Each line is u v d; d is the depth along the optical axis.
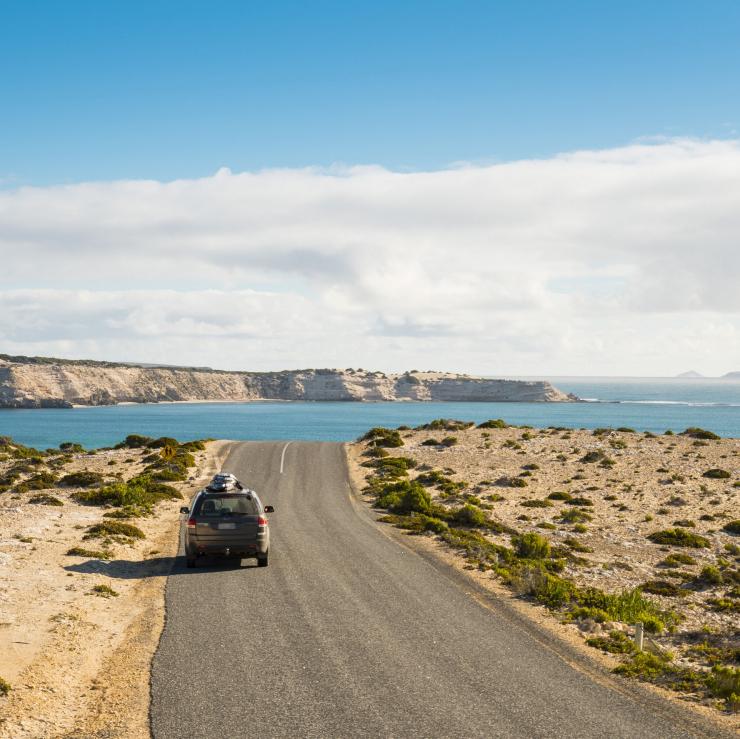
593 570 25.02
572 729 8.89
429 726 8.79
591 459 53.41
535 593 17.39
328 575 18.38
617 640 13.78
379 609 14.96
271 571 18.73
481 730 8.73
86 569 18.09
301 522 29.00
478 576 19.58
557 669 11.52
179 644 12.10
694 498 40.69
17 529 23.45
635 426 181.25
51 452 67.81
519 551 25.86
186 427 185.00
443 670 11.09
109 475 43.91
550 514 36.47
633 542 30.48
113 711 9.18
